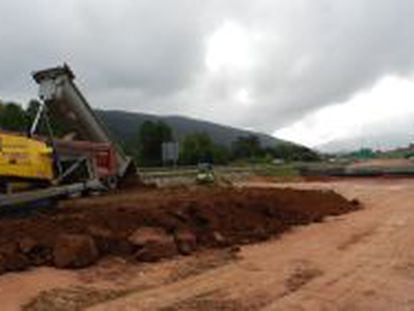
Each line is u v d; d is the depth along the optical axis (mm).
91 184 20734
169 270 14398
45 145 18953
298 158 116625
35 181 18531
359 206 31656
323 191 34219
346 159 120750
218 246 17625
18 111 42188
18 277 13180
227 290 12766
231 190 28828
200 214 19031
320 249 17688
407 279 13992
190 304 11703
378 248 17828
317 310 11555
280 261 15820
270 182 56250
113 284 13031
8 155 17328
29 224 15930
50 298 11812
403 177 60094
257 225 20422
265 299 12188
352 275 14320
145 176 42406
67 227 15961
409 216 26125
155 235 16250
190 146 90438
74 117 24375
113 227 16609
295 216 23875
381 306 11906
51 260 14297
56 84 23516
